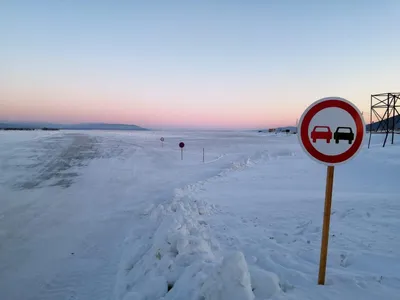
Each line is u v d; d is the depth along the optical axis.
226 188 10.45
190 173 15.65
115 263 5.11
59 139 46.19
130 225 7.15
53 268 5.02
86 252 5.66
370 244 4.44
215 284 2.76
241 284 2.65
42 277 4.73
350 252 4.12
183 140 53.50
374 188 9.27
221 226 5.99
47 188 11.84
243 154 25.45
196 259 3.93
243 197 8.73
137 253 4.95
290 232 5.40
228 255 2.83
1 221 7.65
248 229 5.71
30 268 5.05
